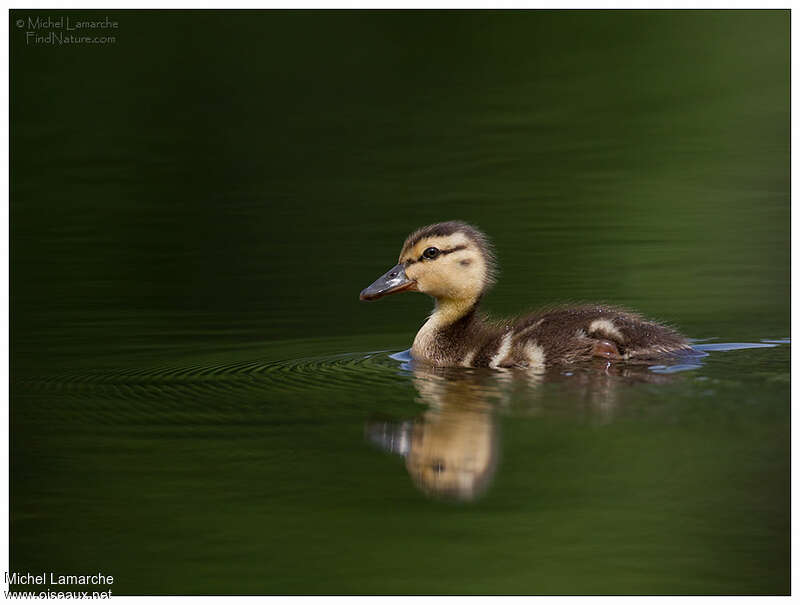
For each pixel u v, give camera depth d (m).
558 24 32.69
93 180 24.30
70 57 29.22
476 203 22.33
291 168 24.83
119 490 10.01
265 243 20.45
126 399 12.41
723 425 10.80
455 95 28.95
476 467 10.20
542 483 9.90
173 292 17.80
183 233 21.19
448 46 31.28
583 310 13.85
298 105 28.11
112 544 9.10
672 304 16.20
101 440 11.14
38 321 16.23
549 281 17.62
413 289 14.55
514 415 11.27
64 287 18.16
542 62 30.59
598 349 13.05
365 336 15.34
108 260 19.69
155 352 14.50
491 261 14.79
